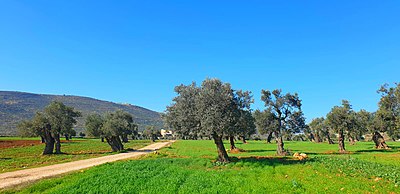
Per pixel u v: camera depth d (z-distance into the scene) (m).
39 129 66.50
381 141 74.62
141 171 30.98
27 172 34.59
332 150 71.00
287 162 36.78
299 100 55.75
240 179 24.45
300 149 75.62
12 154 66.19
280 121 55.66
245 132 40.31
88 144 115.06
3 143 103.69
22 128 65.81
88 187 22.95
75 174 30.83
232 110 36.84
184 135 39.00
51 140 68.19
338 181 23.47
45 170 36.41
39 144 101.31
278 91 56.06
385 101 59.00
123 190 21.72
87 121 82.69
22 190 23.52
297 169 30.03
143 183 24.23
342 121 67.31
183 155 56.97
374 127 69.81
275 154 56.38
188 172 29.70
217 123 35.16
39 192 22.55
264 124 55.91
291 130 55.75
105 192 21.36
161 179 25.38
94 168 34.22
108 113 89.25
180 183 24.12
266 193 19.86
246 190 20.66
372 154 54.50
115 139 82.12
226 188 21.25
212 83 36.94
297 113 55.62
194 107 36.91
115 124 80.19
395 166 32.28
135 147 102.12
